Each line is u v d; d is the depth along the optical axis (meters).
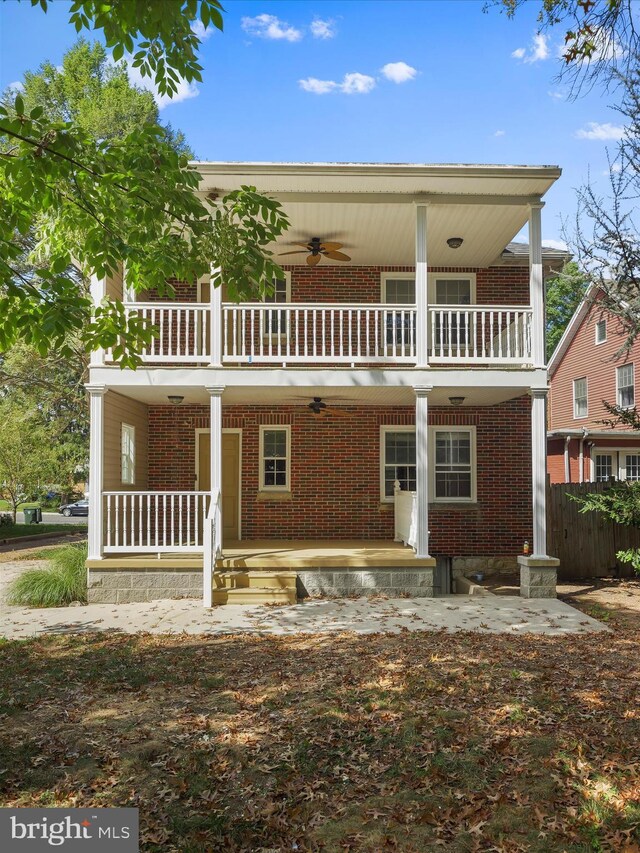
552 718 6.01
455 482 15.38
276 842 4.24
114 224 7.41
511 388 12.61
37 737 5.74
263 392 13.17
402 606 11.28
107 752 5.45
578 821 4.36
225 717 6.15
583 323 27.20
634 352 23.56
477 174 11.55
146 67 6.48
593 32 6.71
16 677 7.38
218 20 5.07
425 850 4.14
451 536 15.19
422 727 5.83
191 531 15.24
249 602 11.48
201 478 15.34
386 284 15.50
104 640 9.04
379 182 11.79
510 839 4.21
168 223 7.79
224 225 7.24
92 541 11.91
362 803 4.67
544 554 12.29
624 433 21.64
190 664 7.79
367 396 13.88
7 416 26.08
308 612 10.80
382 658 7.94
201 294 14.89
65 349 6.61
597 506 13.79
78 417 26.48
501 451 15.39
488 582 14.26
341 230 13.45
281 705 6.39
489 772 5.05
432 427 15.40
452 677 7.17
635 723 5.91
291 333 15.13
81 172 6.80
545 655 8.12
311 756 5.34
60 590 11.74
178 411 15.31
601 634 9.34
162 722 6.05
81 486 50.81
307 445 15.35
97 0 5.38
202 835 4.29
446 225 13.22
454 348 15.33
